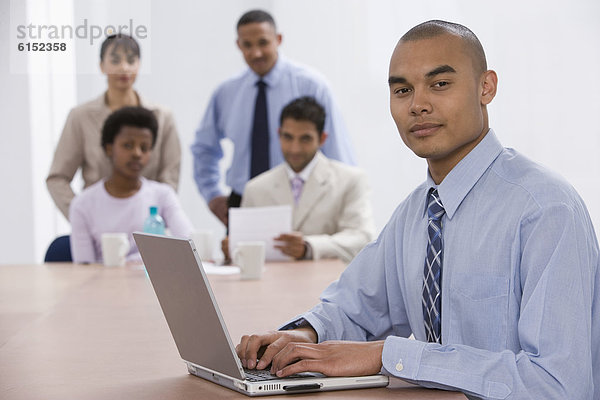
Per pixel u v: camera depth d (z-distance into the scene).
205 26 5.23
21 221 4.73
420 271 1.28
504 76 3.67
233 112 4.20
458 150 1.22
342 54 4.86
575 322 1.02
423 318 1.28
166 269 1.10
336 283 1.47
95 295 2.18
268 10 5.27
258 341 1.19
